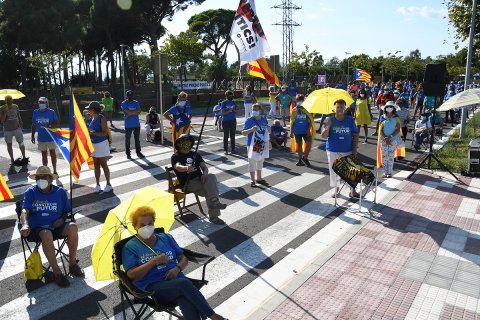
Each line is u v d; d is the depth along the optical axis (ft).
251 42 24.09
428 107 58.03
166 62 51.26
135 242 14.34
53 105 94.32
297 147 39.65
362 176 26.00
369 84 141.38
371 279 17.89
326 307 15.81
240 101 130.11
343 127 28.12
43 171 18.66
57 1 127.65
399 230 23.35
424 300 16.26
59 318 15.81
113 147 47.83
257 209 27.48
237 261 20.22
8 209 28.32
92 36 162.50
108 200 29.50
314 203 28.55
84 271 19.48
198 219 25.84
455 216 25.46
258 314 15.35
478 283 17.57
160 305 13.64
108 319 15.72
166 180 34.73
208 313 13.48
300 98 38.99
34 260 18.47
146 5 154.10
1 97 39.55
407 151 46.62
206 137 56.65
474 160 34.58
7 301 16.99
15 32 124.16
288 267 19.53
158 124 54.39
